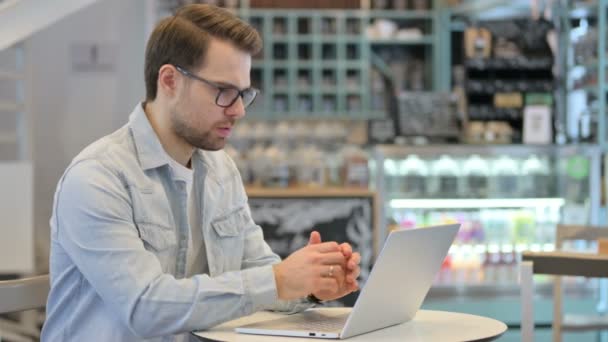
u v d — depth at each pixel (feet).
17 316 18.94
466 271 19.11
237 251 7.96
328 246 6.95
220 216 7.80
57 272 7.21
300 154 19.07
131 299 6.63
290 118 24.89
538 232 19.34
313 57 24.86
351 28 25.02
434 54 24.97
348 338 6.56
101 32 20.71
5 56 19.79
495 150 18.48
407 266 6.78
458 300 18.58
